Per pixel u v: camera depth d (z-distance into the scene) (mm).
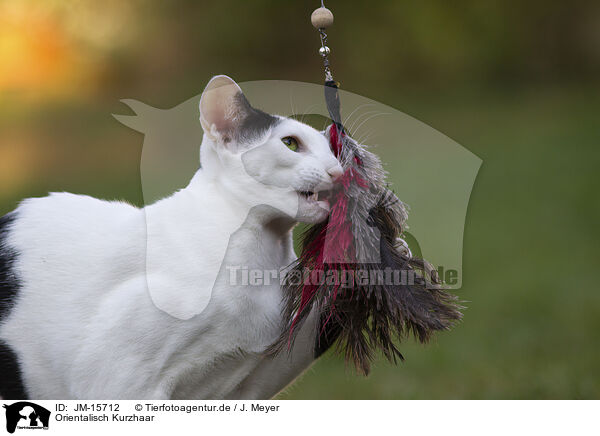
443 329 2885
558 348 5238
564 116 13812
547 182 10203
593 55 18109
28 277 2863
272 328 2867
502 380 4719
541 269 6988
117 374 2717
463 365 5047
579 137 12391
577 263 7141
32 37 13422
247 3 14984
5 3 13258
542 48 17609
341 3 15992
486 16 17031
